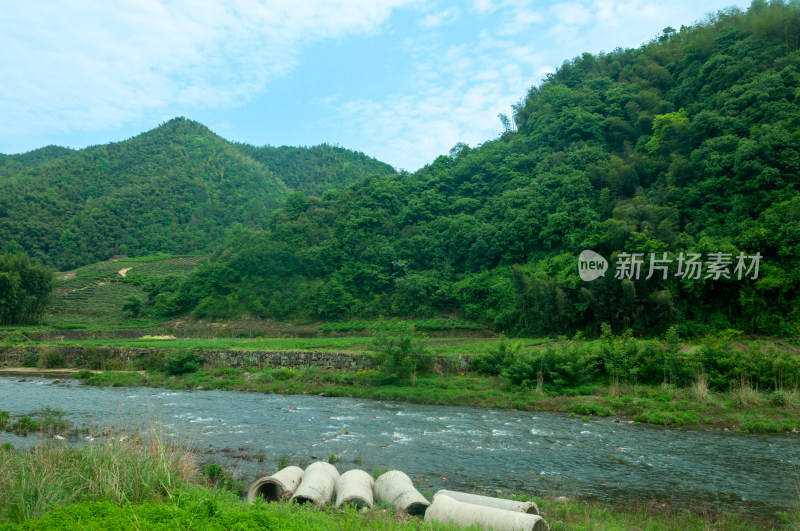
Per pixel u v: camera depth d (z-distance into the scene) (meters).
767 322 38.09
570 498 12.52
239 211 150.62
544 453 16.98
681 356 26.91
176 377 34.31
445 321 54.94
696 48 67.31
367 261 67.12
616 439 19.03
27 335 49.50
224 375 34.38
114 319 67.69
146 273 97.56
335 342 45.50
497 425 21.44
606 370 28.11
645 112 68.19
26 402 26.47
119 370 37.53
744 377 24.91
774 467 15.48
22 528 7.25
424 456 16.55
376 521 8.88
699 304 41.19
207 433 19.64
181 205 140.12
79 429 19.36
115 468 10.01
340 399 28.27
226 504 9.06
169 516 7.70
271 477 11.71
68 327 57.69
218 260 74.12
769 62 54.91
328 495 11.29
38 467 9.89
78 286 82.69
